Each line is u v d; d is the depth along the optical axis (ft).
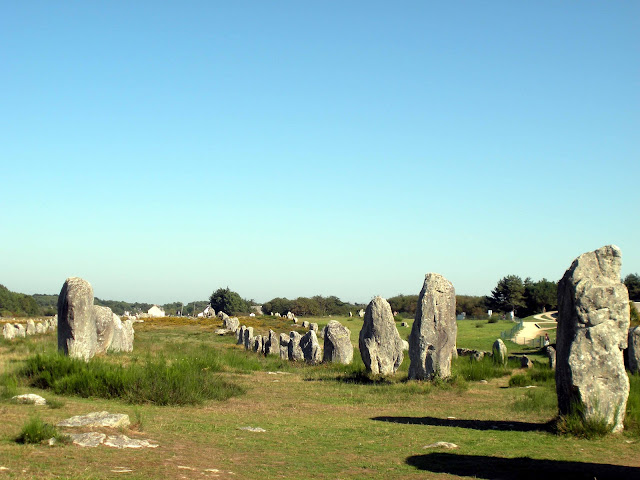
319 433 44.29
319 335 174.50
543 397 60.85
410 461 36.09
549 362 98.78
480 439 42.65
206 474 30.63
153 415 47.52
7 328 138.41
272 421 48.88
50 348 92.63
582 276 44.60
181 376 61.05
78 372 59.82
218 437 40.42
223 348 135.95
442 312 77.15
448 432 45.60
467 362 96.53
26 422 37.52
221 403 58.29
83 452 32.55
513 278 307.58
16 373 63.21
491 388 74.49
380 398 64.64
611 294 43.32
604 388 43.04
